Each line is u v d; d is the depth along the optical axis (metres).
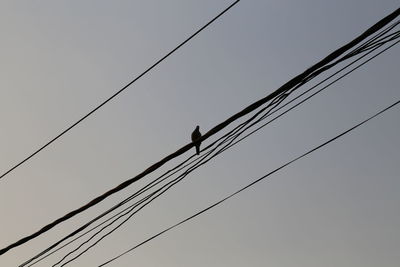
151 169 10.43
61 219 11.49
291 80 9.26
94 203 11.11
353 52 9.22
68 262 12.72
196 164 10.96
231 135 10.63
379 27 8.43
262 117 10.33
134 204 11.74
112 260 13.02
